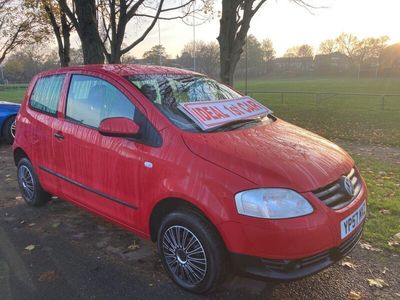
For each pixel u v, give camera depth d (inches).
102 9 394.9
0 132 370.6
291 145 126.5
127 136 128.0
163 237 127.6
